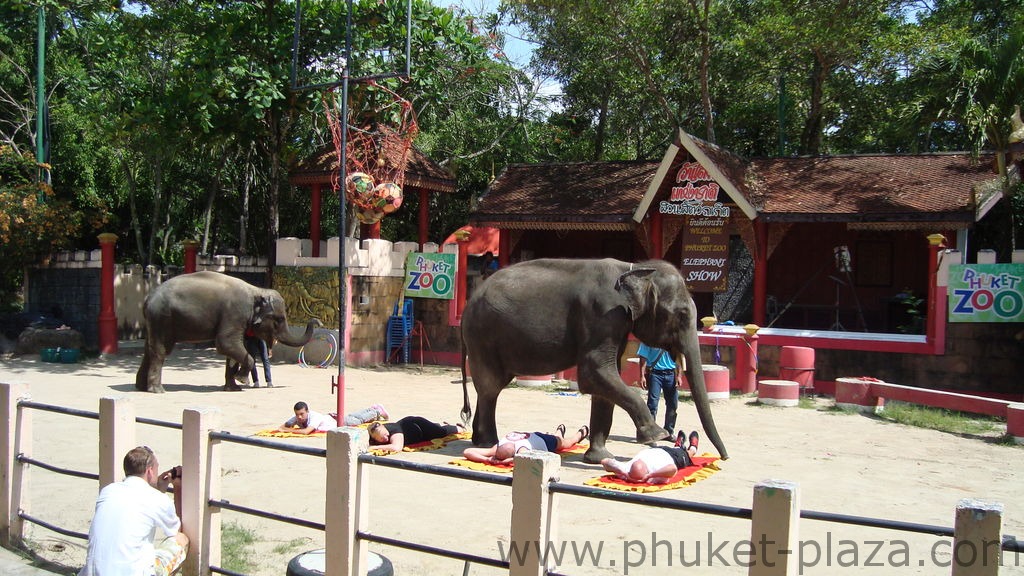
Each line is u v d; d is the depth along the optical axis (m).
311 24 20.06
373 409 11.67
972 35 23.12
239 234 35.72
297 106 20.62
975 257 24.34
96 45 22.48
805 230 23.67
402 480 8.66
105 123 22.92
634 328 9.38
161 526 5.23
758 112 28.88
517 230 22.97
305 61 20.89
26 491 6.95
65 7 25.30
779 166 21.28
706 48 23.72
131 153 26.59
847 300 23.08
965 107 15.60
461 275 20.36
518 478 4.27
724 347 16.19
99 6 24.34
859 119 27.23
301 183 21.75
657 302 9.20
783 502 3.68
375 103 19.95
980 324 15.18
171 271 25.33
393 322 21.03
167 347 14.99
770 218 18.89
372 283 20.77
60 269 23.27
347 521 4.90
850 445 11.02
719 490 8.21
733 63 26.89
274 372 18.67
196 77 19.33
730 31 26.12
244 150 27.97
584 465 9.34
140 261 27.00
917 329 18.64
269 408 13.41
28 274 24.25
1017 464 10.03
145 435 10.98
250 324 15.76
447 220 33.75
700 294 24.80
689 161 19.59
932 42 20.91
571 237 25.78
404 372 19.39
